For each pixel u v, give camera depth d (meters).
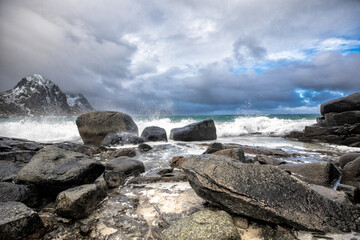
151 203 2.78
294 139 10.30
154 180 3.63
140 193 3.13
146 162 5.21
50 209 2.58
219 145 5.88
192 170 2.63
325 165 3.75
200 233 1.83
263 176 2.29
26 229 1.98
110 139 7.62
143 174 4.19
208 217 2.04
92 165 3.07
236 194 2.18
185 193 3.09
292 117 41.53
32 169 2.82
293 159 5.61
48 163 2.96
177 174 3.97
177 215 2.45
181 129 9.66
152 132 8.87
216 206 2.62
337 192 2.68
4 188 2.47
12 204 2.15
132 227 2.22
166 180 3.65
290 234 2.02
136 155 5.93
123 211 2.56
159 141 8.62
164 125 14.06
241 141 9.47
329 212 2.12
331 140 8.86
